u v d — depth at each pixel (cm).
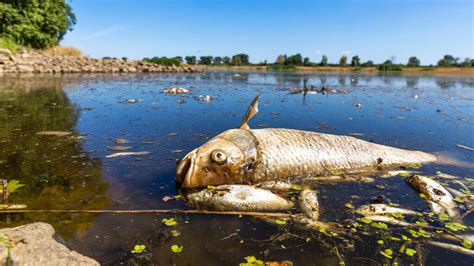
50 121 70
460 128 69
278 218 29
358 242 25
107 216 28
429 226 28
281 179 39
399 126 70
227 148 37
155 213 29
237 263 22
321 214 30
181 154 46
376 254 24
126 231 26
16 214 28
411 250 24
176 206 31
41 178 36
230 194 32
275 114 83
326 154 42
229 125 68
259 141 40
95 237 25
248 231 27
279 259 23
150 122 70
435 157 47
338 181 39
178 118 75
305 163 41
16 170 39
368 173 41
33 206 30
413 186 36
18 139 54
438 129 68
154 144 51
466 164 45
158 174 39
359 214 30
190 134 59
